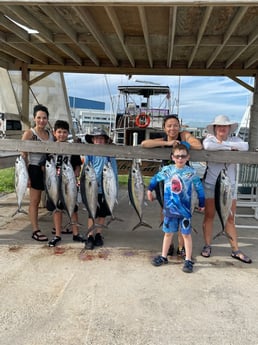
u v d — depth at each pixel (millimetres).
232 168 3740
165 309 2672
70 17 4328
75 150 3768
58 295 2850
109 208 3750
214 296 2900
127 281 3145
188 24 4520
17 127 8383
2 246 4016
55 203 3879
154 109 11016
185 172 3418
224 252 4000
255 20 4281
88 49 5984
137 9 3971
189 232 3422
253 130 7273
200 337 2326
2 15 4250
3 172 10906
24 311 2598
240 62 6934
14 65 7355
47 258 3658
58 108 9656
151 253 3895
